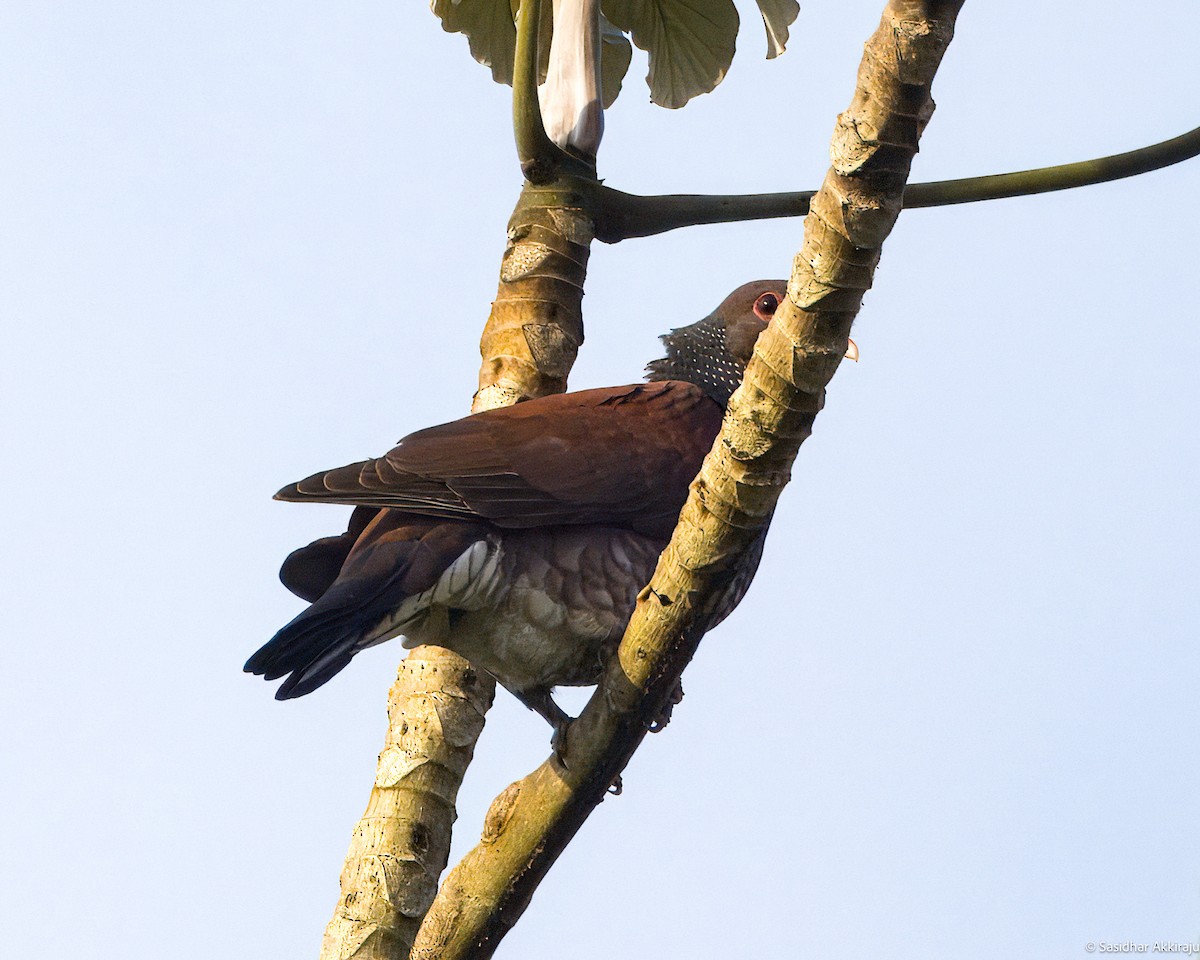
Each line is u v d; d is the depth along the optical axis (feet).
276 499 33.04
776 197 41.04
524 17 38.55
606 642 34.78
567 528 34.55
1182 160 39.29
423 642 34.24
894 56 24.43
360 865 32.96
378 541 32.55
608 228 40.52
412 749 33.94
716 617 30.45
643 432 36.17
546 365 39.42
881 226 25.66
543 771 30.76
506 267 40.19
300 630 30.17
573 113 40.83
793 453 27.68
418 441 34.35
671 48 48.29
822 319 26.45
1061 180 38.88
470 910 31.12
